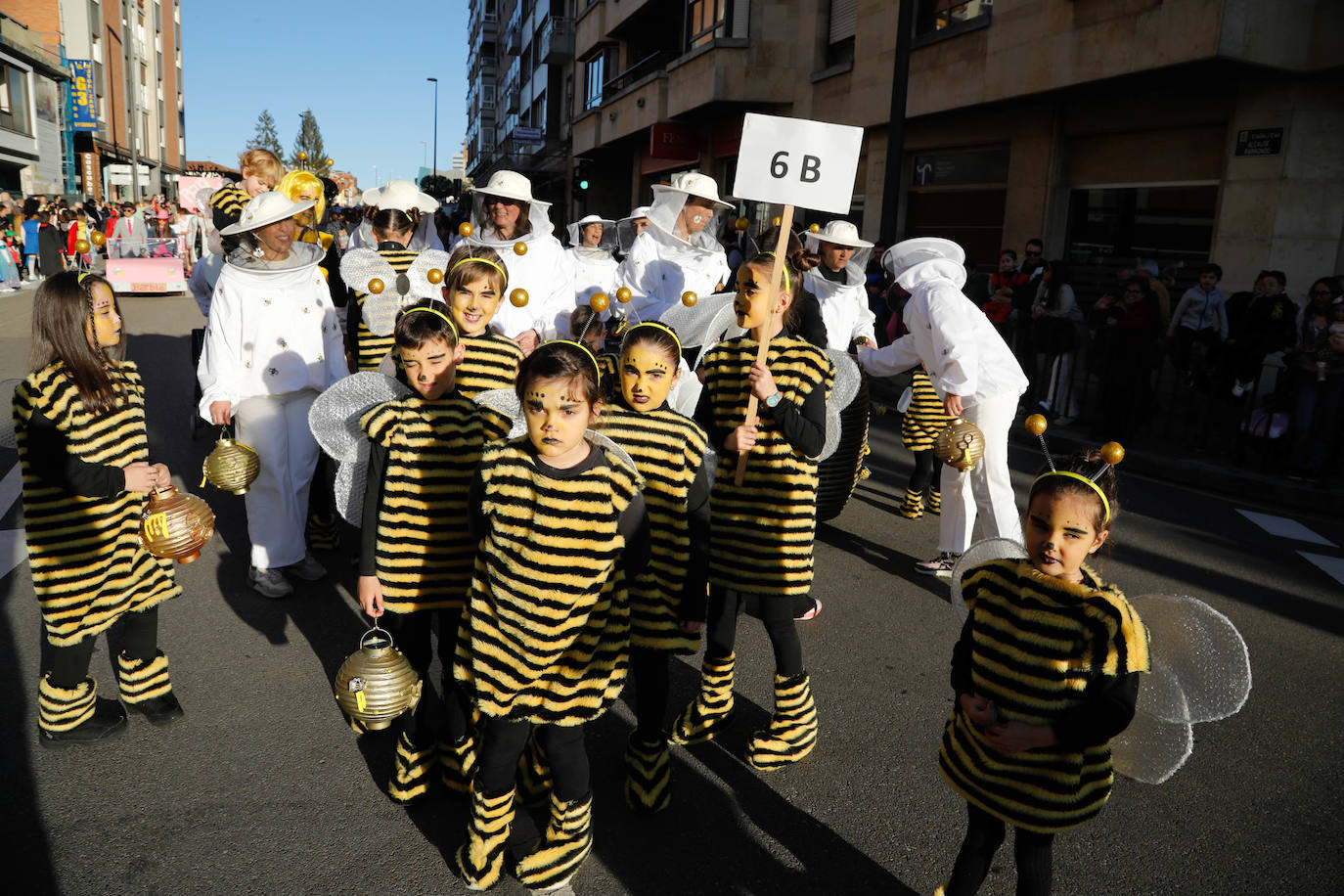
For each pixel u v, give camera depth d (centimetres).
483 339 356
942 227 1573
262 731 352
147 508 321
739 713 383
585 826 268
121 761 329
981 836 245
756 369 316
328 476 534
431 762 312
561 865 264
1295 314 874
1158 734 230
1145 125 1193
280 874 274
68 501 306
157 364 1161
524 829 280
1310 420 766
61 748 333
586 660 257
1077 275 1324
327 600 478
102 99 4494
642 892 275
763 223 2061
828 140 355
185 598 475
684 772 340
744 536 333
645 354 285
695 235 625
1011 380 484
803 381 323
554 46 3725
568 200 3556
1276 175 1043
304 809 306
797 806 320
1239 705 212
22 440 295
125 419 308
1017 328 1075
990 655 229
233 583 496
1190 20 1003
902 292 585
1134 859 297
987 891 281
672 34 2550
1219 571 573
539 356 239
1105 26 1118
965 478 528
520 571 247
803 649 446
